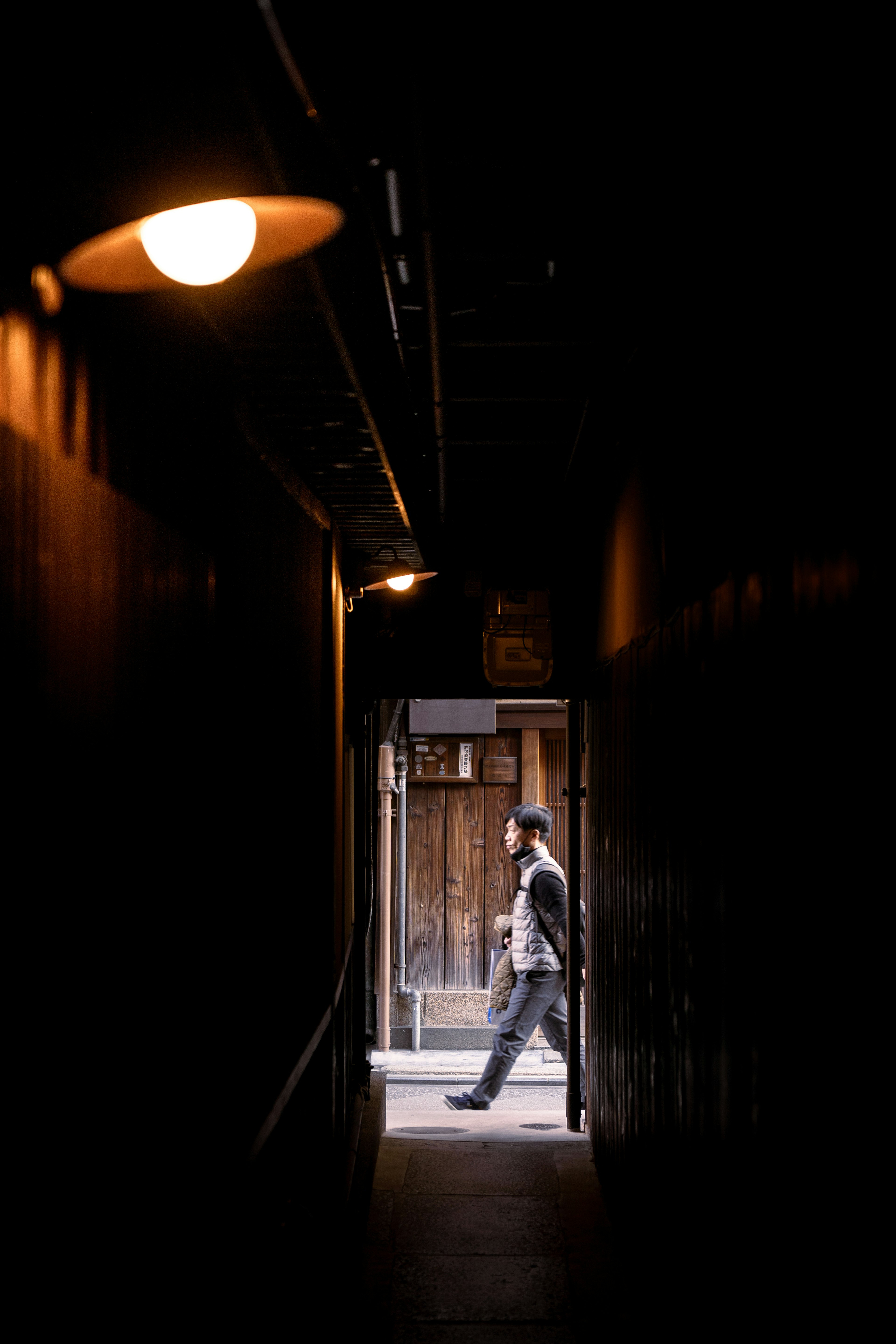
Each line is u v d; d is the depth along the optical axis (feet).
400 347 17.93
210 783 10.44
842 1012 6.97
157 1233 8.12
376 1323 15.20
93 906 6.84
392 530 21.15
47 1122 5.91
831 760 7.25
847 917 6.88
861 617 6.70
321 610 19.03
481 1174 22.74
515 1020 30.50
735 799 10.25
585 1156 23.97
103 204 7.54
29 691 5.83
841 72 7.37
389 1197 21.13
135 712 7.96
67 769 6.43
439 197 11.96
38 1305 5.69
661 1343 13.78
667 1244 13.75
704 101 11.71
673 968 13.65
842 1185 6.90
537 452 25.22
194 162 8.04
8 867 5.46
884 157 6.50
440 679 28.63
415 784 40.06
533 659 28.12
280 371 11.96
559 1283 16.83
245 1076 11.58
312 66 7.60
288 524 15.39
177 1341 8.57
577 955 28.09
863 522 6.70
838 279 7.39
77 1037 6.45
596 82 11.85
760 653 9.34
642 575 17.47
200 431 10.46
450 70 11.59
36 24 6.16
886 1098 6.14
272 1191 13.29
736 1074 10.05
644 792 16.57
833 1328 7.04
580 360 19.21
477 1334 14.93
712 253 12.00
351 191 9.53
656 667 15.56
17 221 5.92
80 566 6.79
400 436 15.79
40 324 6.22
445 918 39.86
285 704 14.82
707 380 12.28
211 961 10.29
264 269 9.35
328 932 18.78
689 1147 12.37
